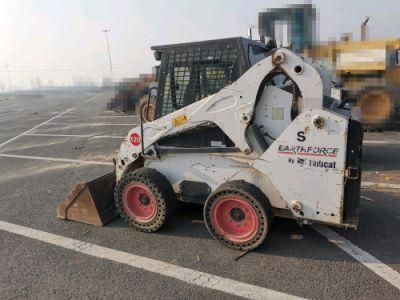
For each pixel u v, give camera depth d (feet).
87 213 16.16
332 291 10.68
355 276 11.36
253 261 12.52
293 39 28.09
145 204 15.02
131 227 15.48
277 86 13.26
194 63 14.64
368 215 15.70
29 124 58.13
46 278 12.09
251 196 12.60
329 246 13.26
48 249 14.08
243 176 13.67
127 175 15.06
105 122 54.95
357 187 12.03
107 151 32.09
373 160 23.88
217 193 13.20
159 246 13.89
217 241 14.02
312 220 12.51
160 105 15.64
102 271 12.35
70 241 14.66
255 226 12.84
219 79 14.24
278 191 12.87
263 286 11.08
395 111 32.07
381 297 10.32
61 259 13.29
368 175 20.92
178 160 14.88
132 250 13.70
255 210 12.69
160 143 15.29
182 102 15.10
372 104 31.91
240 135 13.32
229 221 13.43
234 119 13.29
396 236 13.80
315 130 11.84
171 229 15.24
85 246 14.19
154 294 10.96
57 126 53.36
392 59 31.19
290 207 12.70
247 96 12.93
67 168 26.71
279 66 12.22
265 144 13.15
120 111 65.72
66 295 11.12
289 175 12.51
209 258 12.85
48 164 28.45
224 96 13.30
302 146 12.12
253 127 13.19
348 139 11.72
